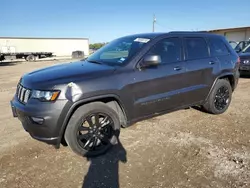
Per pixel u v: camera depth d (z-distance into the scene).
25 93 3.12
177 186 2.61
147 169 2.95
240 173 2.82
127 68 3.46
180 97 4.08
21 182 2.73
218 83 4.73
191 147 3.48
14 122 4.73
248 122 4.47
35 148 3.54
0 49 38.00
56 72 3.34
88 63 3.90
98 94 3.13
